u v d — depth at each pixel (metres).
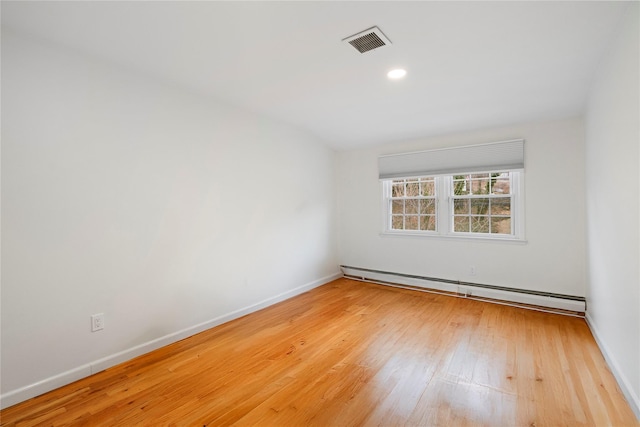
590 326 2.94
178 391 2.04
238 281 3.43
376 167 4.81
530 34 1.97
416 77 2.63
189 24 1.90
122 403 1.93
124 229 2.48
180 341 2.81
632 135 1.71
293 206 4.22
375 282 4.78
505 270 3.81
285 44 2.13
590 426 1.65
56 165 2.12
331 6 1.72
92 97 2.30
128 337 2.50
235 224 3.40
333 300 3.96
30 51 2.01
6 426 1.73
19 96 1.97
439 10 1.75
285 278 4.07
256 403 1.91
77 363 2.21
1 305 1.90
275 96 3.09
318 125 4.05
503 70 2.47
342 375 2.20
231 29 1.95
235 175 3.40
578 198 3.37
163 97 2.75
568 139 3.42
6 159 1.92
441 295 4.09
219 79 2.70
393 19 1.83
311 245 4.55
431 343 2.69
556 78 2.59
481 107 3.26
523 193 3.67
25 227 1.99
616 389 1.97
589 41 2.04
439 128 3.97
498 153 3.79
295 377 2.19
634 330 1.75
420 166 4.37
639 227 1.64
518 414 1.76
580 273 3.37
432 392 1.98
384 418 1.75
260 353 2.56
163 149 2.75
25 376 1.98
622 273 1.95
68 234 2.18
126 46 2.16
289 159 4.14
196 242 3.01
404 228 4.66
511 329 2.96
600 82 2.37
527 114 3.38
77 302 2.22
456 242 4.14
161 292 2.73
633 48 1.66
